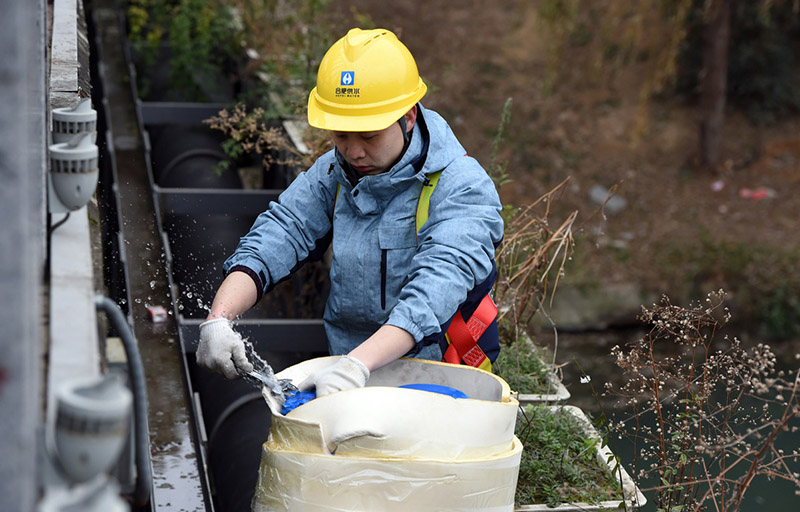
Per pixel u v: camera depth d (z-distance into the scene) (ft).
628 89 47.47
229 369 7.85
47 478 3.75
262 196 17.53
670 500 9.66
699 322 10.68
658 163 43.01
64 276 5.23
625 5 40.04
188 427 9.61
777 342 32.65
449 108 46.47
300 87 21.72
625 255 35.09
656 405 10.07
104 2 29.99
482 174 8.51
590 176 42.06
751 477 9.11
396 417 6.82
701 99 42.39
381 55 8.13
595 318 32.48
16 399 3.33
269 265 8.76
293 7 27.12
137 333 11.33
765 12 40.91
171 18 28.19
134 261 13.24
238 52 26.08
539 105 46.65
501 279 14.16
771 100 45.80
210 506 8.46
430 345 8.35
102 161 16.57
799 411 8.86
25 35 3.87
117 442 3.66
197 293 15.34
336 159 8.73
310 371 8.20
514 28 43.75
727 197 40.50
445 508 6.94
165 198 16.98
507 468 7.25
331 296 8.95
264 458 7.20
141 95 25.72
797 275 33.96
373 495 6.82
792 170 42.63
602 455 11.02
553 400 12.36
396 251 8.48
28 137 3.97
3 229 3.54
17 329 3.42
